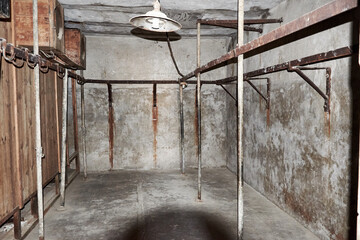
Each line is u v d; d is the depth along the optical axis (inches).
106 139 226.1
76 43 178.1
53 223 127.9
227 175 215.0
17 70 107.3
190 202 155.3
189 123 234.5
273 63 148.6
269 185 156.5
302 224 124.6
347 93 95.0
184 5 145.7
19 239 107.4
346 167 96.0
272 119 150.9
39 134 106.1
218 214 138.4
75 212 140.9
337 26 99.7
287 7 135.1
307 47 118.0
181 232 119.1
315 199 114.3
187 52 229.9
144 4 143.8
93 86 221.9
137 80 224.2
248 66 183.0
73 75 173.0
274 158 149.8
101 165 226.8
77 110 220.8
